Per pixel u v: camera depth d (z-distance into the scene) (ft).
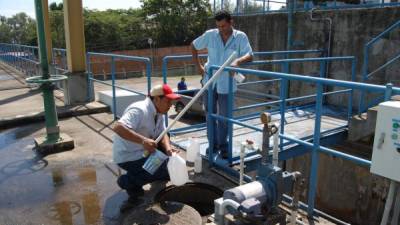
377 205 19.65
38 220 10.57
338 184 21.49
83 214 10.83
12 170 14.35
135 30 164.04
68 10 24.77
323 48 28.17
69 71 25.91
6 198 11.98
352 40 26.40
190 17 163.12
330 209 22.13
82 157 15.74
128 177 11.20
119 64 117.50
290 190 8.63
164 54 139.44
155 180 11.37
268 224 8.00
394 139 7.93
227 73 13.75
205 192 12.05
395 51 24.04
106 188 12.58
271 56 32.12
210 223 9.42
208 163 14.38
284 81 16.03
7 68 58.39
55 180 13.37
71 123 21.47
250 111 32.68
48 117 16.47
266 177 8.35
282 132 16.63
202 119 40.06
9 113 22.49
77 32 25.46
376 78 25.27
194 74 116.98
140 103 10.68
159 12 161.58
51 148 16.22
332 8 28.22
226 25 13.56
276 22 31.45
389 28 22.77
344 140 21.17
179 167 10.57
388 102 8.21
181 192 12.05
